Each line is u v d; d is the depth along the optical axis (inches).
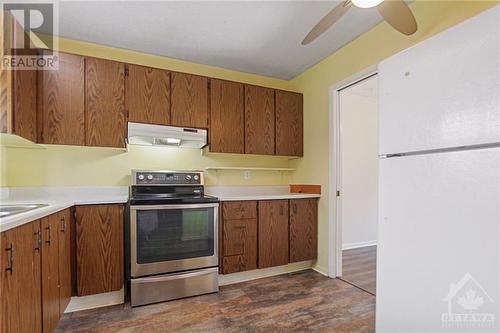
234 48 108.0
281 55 113.9
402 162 51.9
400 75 52.8
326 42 103.3
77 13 84.2
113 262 83.5
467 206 41.6
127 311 81.4
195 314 79.5
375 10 83.4
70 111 87.9
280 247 109.8
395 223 52.9
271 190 133.3
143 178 101.3
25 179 92.4
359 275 112.7
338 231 112.0
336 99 112.6
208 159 120.7
